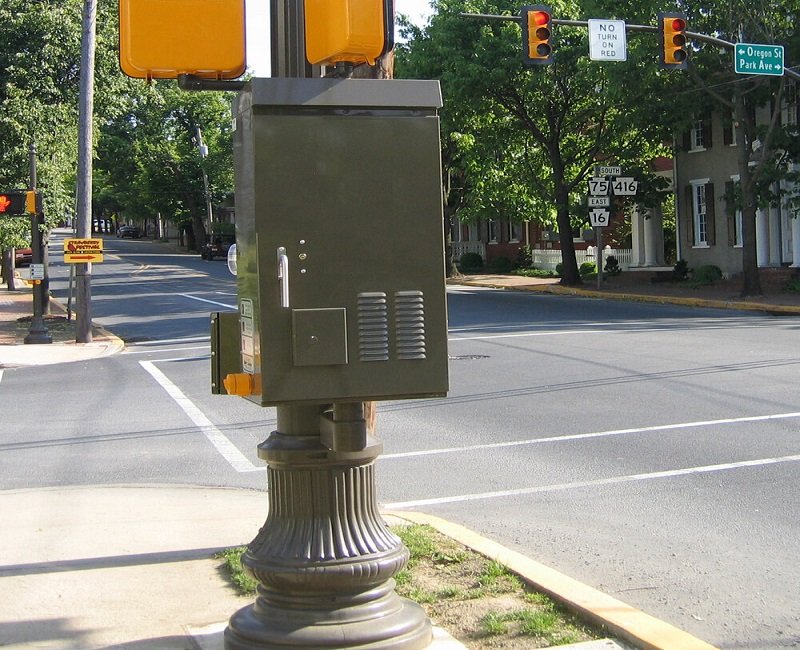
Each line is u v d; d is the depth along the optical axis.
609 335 20.86
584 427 11.37
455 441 10.87
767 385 13.70
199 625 5.28
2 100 28.89
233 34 4.44
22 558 6.65
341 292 4.25
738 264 37.25
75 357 21.30
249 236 4.33
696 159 39.06
